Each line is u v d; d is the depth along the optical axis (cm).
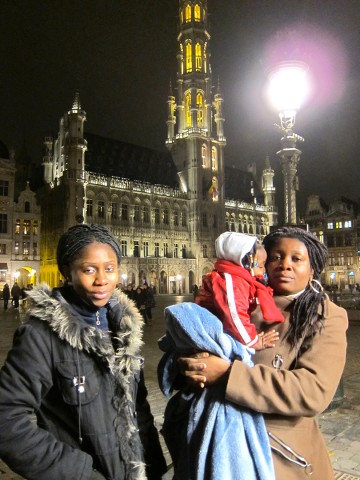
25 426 202
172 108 8600
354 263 8250
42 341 214
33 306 224
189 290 7506
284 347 239
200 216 7794
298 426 228
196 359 227
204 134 8144
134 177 7562
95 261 236
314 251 265
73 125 6456
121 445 218
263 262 266
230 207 8712
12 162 6141
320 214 8719
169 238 7494
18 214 6253
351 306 2686
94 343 218
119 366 226
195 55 8281
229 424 214
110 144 7588
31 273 6325
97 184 6669
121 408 222
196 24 8319
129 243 6944
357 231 8262
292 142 785
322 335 231
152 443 255
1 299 5031
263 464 207
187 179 8000
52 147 7381
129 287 2277
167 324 243
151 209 7306
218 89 8550
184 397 238
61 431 215
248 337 231
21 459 198
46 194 6944
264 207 9475
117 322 246
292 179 787
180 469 226
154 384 920
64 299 233
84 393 213
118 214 6881
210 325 230
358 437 600
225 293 244
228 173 9606
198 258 7631
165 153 8362
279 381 210
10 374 208
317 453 234
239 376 213
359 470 493
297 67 711
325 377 216
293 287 258
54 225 6538
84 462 204
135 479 218
